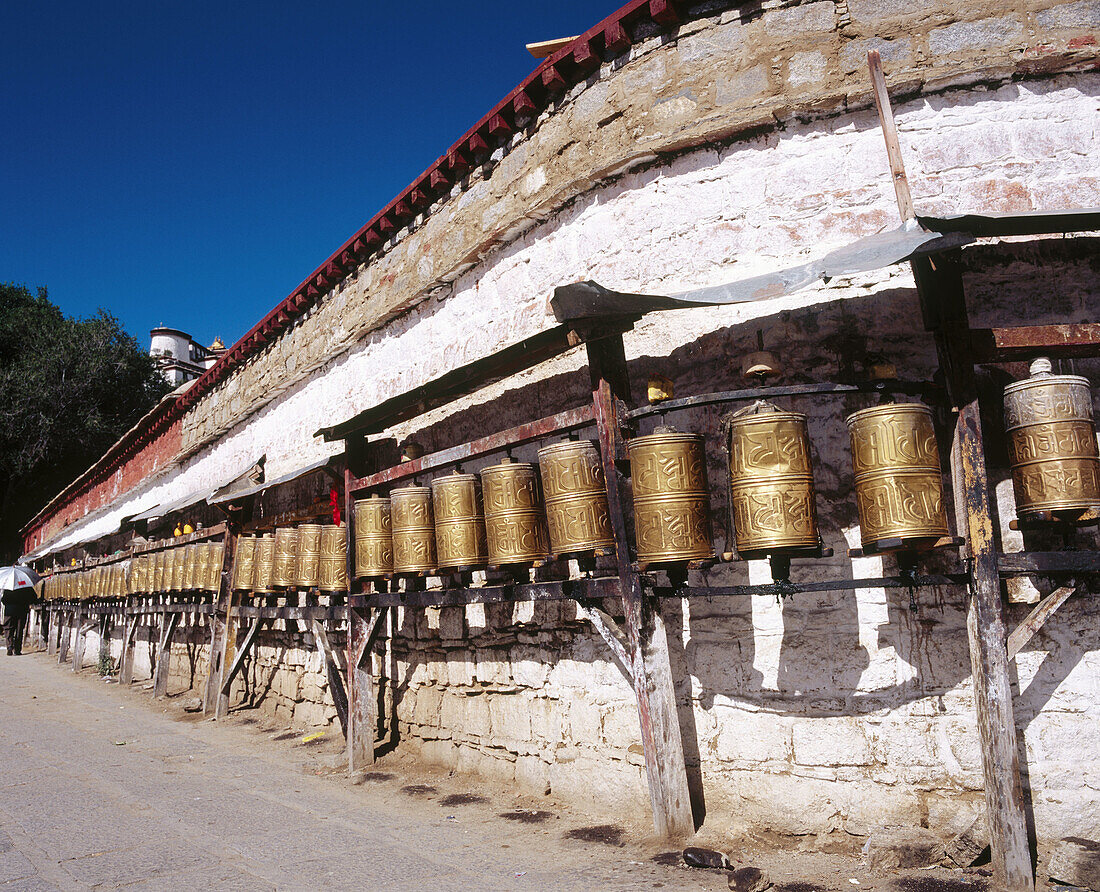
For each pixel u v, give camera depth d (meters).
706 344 4.54
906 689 3.85
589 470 4.21
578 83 5.25
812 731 3.96
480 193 6.03
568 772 4.77
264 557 7.45
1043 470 3.39
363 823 4.48
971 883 3.31
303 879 3.57
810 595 4.07
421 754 5.98
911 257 3.28
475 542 4.94
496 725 5.34
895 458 3.38
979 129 4.23
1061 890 3.22
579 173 5.15
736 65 4.58
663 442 3.76
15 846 4.08
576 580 4.29
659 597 4.16
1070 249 4.08
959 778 3.71
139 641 13.10
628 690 4.53
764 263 4.45
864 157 4.35
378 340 7.40
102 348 28.95
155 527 12.54
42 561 21.95
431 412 6.45
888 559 4.00
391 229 7.08
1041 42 4.16
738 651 4.18
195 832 4.32
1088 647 3.71
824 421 4.18
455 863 3.78
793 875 3.51
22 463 26.95
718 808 4.11
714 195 4.65
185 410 12.71
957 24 4.27
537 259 5.57
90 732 7.70
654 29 4.88
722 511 4.36
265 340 9.62
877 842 3.63
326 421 8.18
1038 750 3.68
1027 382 3.48
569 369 5.24
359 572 5.67
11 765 6.14
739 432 3.59
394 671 6.44
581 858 3.80
